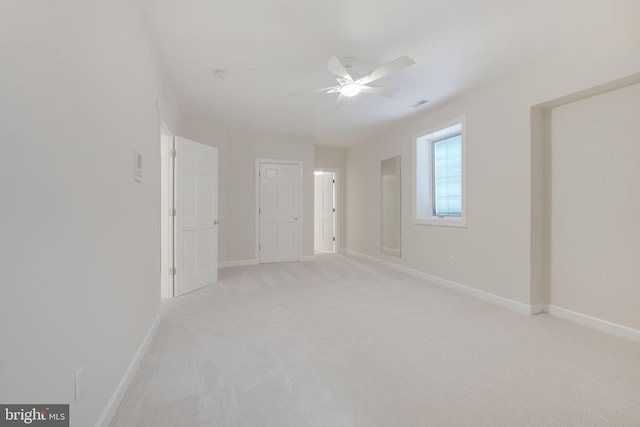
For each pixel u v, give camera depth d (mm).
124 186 1716
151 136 2395
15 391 855
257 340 2359
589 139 2658
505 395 1661
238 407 1556
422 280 4375
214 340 2357
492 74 3158
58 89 1058
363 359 2061
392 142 5273
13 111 846
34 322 937
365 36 2484
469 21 2285
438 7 2127
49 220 1011
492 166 3340
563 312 2846
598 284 2598
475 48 2664
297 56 2811
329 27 2363
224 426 1419
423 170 4645
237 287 3986
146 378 1819
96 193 1354
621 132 2455
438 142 4559
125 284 1719
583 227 2707
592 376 1850
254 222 5680
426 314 2955
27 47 901
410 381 1798
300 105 4141
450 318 2850
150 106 2359
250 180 5641
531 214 2939
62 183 1085
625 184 2432
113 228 1544
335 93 3660
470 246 3639
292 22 2299
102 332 1404
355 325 2672
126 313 1733
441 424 1435
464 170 3723
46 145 992
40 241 965
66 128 1109
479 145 3502
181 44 2604
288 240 5980
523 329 2586
